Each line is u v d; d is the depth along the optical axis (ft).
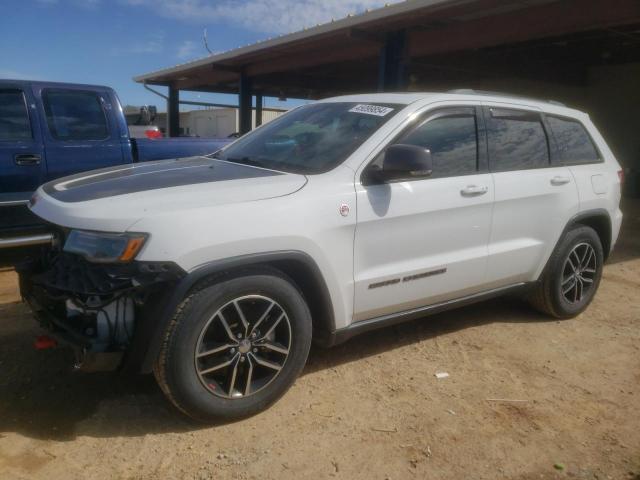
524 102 15.03
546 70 50.14
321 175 11.19
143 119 41.19
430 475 9.21
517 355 13.80
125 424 10.33
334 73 55.67
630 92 50.24
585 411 11.32
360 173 11.41
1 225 19.49
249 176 11.21
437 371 12.80
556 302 15.67
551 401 11.66
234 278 9.85
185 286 9.25
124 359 9.59
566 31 27.04
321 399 11.39
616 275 21.30
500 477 9.24
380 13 30.04
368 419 10.73
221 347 9.96
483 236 13.42
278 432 10.19
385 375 12.51
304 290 11.31
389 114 12.44
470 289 13.62
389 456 9.64
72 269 9.75
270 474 9.07
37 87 20.07
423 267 12.31
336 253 10.94
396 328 15.24
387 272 11.80
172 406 10.71
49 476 8.83
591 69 52.95
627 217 35.45
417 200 11.96
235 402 10.23
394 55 33.99
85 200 10.05
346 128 12.62
